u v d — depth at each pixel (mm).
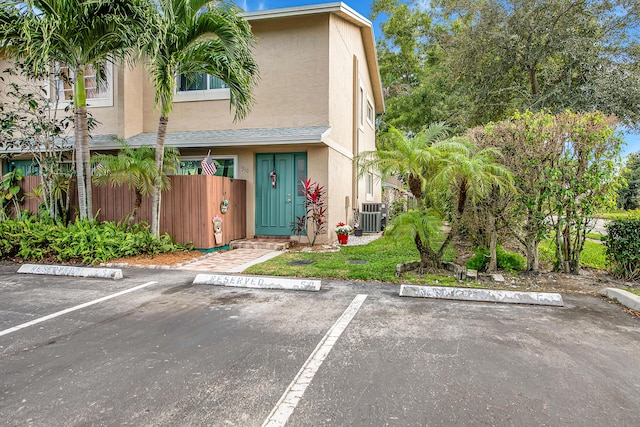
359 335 3805
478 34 14719
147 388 2783
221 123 11109
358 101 13992
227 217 9633
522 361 3205
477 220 6754
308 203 9922
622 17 13203
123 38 7199
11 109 11617
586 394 2682
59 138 11070
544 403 2561
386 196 21500
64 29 7398
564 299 5078
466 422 2344
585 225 6242
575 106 13000
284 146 10203
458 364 3148
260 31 10844
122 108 10922
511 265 6680
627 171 5809
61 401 2611
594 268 6781
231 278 5945
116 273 6410
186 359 3275
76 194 9664
